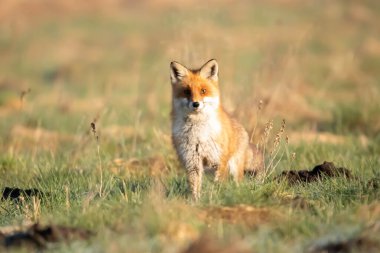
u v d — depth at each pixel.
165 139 17.06
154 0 66.50
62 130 22.52
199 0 63.47
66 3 67.38
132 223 9.40
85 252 8.53
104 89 32.97
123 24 59.59
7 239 9.37
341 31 52.41
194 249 8.20
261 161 14.19
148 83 31.23
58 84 37.28
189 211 9.87
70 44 52.41
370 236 8.77
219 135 12.98
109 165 15.13
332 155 15.58
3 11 63.72
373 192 11.20
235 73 25.70
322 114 23.77
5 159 16.27
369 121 21.09
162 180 13.00
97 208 10.45
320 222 9.62
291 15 58.50
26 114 24.48
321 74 34.94
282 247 8.53
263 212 10.16
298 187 12.16
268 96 20.95
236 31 46.38
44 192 12.55
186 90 12.95
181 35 22.64
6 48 51.00
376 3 64.75
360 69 36.50
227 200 10.59
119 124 21.94
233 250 8.18
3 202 12.34
